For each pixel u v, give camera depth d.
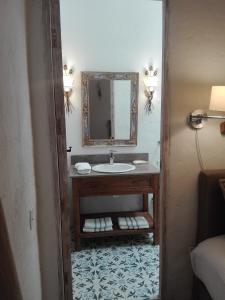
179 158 1.87
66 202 1.75
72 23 2.92
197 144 1.87
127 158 3.22
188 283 2.02
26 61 1.49
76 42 2.95
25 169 1.35
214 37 1.78
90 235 2.78
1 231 0.67
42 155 1.66
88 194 2.73
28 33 1.53
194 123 1.83
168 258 1.97
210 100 1.74
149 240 3.01
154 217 2.85
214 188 1.79
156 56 3.08
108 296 2.13
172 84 1.78
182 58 1.77
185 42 1.75
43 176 1.68
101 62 3.02
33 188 1.59
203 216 1.85
